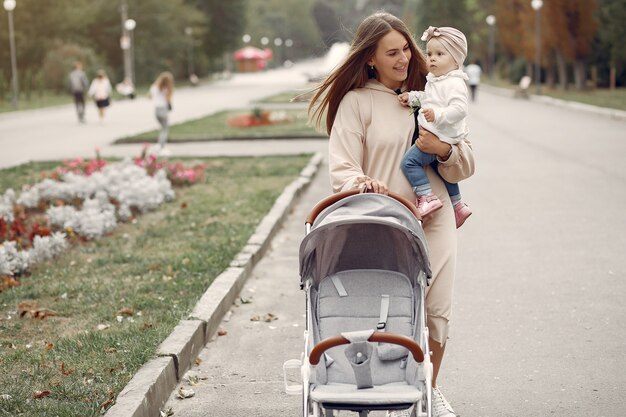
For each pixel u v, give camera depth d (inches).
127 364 223.9
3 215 442.0
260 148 887.7
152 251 378.9
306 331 160.2
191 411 212.4
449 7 3695.9
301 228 450.9
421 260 165.5
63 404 199.0
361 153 179.6
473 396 217.5
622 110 1224.8
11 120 1443.2
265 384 230.2
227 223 441.7
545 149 784.9
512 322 276.8
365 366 147.7
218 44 4168.3
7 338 257.0
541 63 2158.0
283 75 4953.3
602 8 1877.5
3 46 2501.2
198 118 1316.4
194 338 250.1
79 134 1114.1
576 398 213.0
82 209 493.0
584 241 391.9
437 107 174.6
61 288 313.9
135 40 3275.1
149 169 598.2
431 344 181.2
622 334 260.8
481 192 543.2
